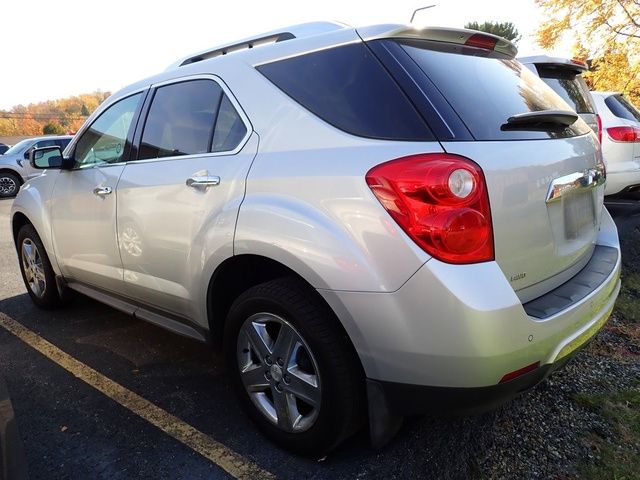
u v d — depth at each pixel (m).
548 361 1.97
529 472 2.21
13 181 14.71
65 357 3.41
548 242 2.16
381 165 1.90
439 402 1.90
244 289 2.62
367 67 2.13
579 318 2.10
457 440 2.42
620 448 2.36
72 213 3.53
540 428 2.51
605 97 6.34
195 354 3.41
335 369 2.08
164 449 2.43
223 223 2.36
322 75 2.25
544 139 2.23
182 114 2.81
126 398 2.88
